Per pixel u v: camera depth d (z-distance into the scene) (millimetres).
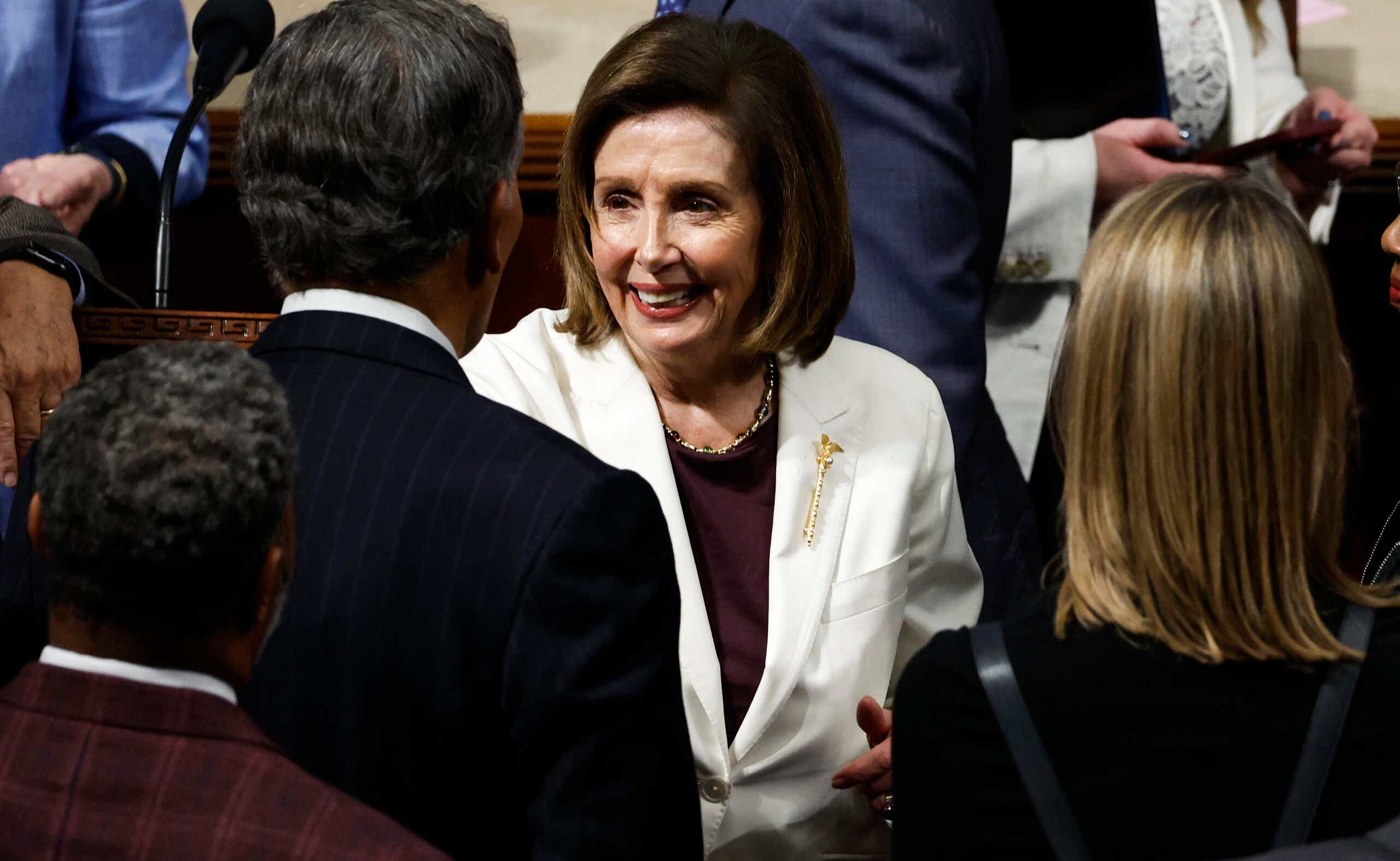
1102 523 4516
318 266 5102
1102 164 10898
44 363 7000
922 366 8547
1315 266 4480
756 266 6734
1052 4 10984
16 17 10672
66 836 3611
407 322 5152
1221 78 11836
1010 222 10750
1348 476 4664
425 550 4719
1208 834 4258
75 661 3879
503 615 4648
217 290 13195
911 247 8609
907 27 8633
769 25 8938
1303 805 4184
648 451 6918
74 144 11172
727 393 7129
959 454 8555
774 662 6789
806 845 6973
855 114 8727
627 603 4754
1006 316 10930
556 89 14008
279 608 4199
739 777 6820
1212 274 4418
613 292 6750
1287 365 4371
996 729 4465
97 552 3736
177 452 3785
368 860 3627
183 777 3688
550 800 4680
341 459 4852
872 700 6855
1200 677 4328
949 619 7656
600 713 4668
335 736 4691
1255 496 4359
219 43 8680
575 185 6777
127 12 11289
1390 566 5484
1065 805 4363
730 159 6453
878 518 7098
